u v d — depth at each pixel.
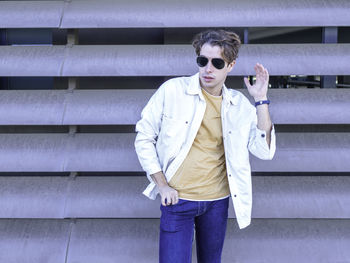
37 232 2.10
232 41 1.43
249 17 2.06
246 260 2.04
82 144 2.11
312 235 2.09
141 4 2.11
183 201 1.52
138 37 2.41
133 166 2.06
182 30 2.28
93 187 2.10
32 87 2.41
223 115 1.50
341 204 2.05
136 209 2.05
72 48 2.14
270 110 2.04
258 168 2.05
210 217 1.59
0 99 2.10
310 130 2.25
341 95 2.10
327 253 2.05
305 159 2.06
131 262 2.03
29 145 2.11
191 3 2.11
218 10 2.08
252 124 1.57
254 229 2.11
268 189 2.09
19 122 2.05
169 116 1.50
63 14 2.10
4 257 2.04
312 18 2.06
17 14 2.10
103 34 2.41
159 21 2.06
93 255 2.04
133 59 2.08
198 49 1.47
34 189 2.09
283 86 4.19
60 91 2.14
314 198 2.06
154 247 2.06
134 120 2.05
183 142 1.51
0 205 2.05
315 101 2.07
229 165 1.55
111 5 2.12
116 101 2.09
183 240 1.54
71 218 2.15
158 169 1.50
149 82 2.45
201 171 1.52
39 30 2.36
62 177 2.15
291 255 2.04
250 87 1.48
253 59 2.07
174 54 2.10
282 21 2.05
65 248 2.05
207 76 1.43
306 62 2.06
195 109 1.49
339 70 2.05
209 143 1.54
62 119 2.05
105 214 2.04
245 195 1.59
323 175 2.23
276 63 2.06
